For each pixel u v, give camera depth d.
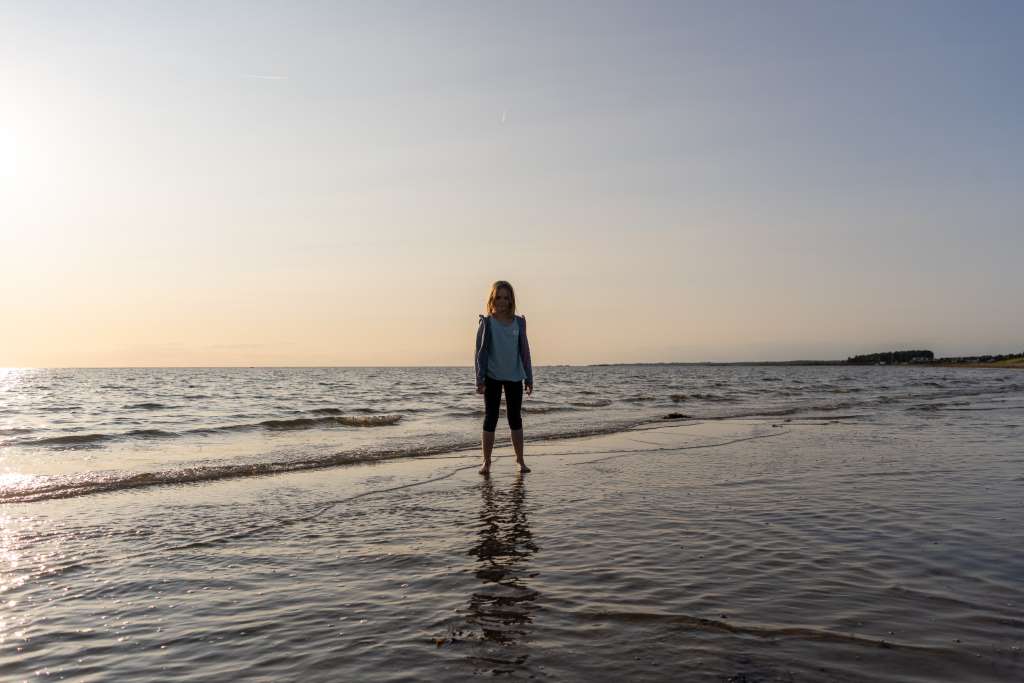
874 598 2.58
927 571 2.91
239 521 4.13
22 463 6.90
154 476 5.80
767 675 1.95
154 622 2.50
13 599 2.76
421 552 3.40
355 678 2.00
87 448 8.30
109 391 30.69
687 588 2.75
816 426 10.18
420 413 15.30
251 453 7.58
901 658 2.04
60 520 4.18
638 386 35.41
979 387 29.09
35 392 29.50
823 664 2.01
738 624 2.35
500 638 2.28
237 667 2.10
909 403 16.67
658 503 4.52
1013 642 2.16
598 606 2.57
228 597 2.77
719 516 4.09
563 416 13.19
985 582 2.75
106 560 3.31
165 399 23.31
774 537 3.55
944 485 5.03
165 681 2.02
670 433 9.36
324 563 3.23
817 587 2.73
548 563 3.17
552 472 6.00
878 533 3.59
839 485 5.08
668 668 2.01
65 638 2.36
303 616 2.54
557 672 2.01
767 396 22.34
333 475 5.93
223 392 29.56
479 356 6.17
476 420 12.77
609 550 3.37
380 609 2.59
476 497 4.84
